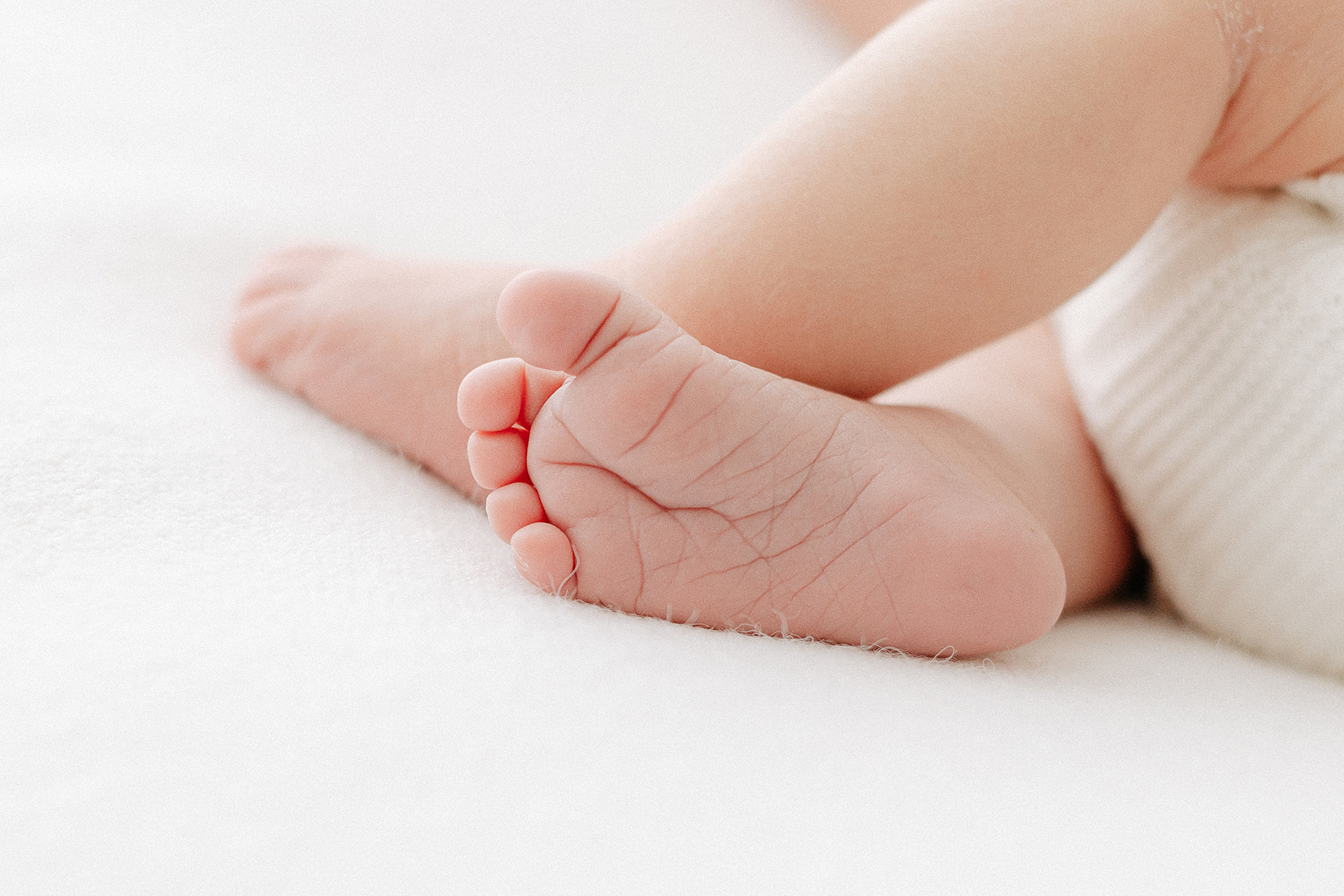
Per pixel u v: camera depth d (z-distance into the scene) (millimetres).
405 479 315
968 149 281
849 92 288
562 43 557
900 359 290
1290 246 301
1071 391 334
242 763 242
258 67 484
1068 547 310
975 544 274
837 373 290
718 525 277
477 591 281
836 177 283
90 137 413
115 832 234
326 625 264
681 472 274
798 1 694
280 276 341
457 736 249
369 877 234
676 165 481
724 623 282
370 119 467
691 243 291
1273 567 302
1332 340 295
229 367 340
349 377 323
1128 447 315
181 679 250
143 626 258
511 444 280
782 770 252
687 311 289
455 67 519
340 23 528
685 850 241
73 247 355
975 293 285
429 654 261
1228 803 259
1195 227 310
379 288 328
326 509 297
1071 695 278
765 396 273
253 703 249
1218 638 314
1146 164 285
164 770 240
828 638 282
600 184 458
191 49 483
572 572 281
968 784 254
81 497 282
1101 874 245
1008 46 282
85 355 324
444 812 241
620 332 269
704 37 596
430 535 296
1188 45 283
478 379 276
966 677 278
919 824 248
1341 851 252
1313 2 284
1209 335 306
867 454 277
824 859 242
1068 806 254
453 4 563
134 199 375
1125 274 318
